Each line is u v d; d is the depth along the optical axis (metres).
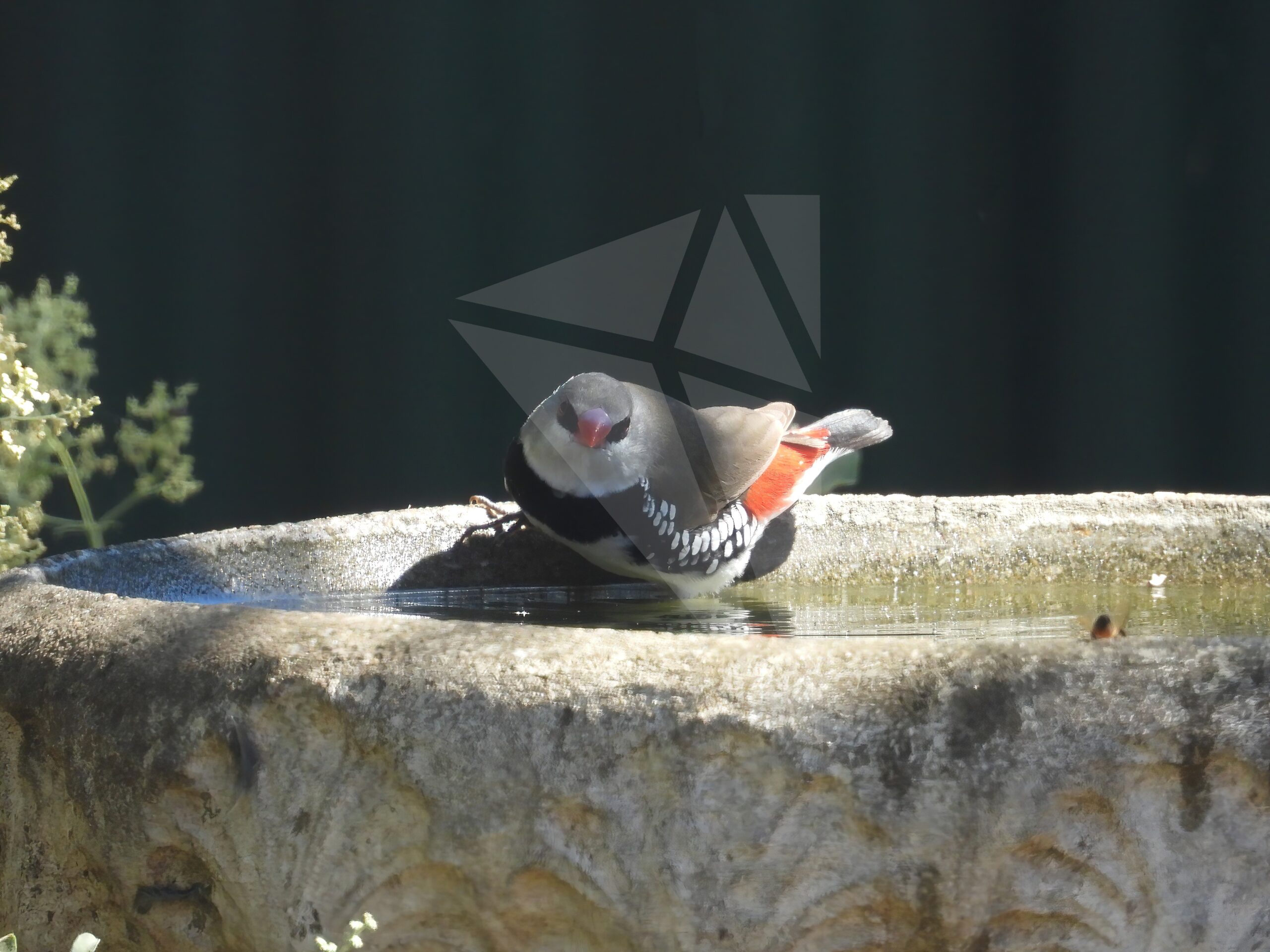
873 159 10.45
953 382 10.50
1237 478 10.07
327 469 10.77
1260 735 2.64
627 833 2.74
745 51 10.49
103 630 3.23
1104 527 6.13
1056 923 2.72
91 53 10.40
